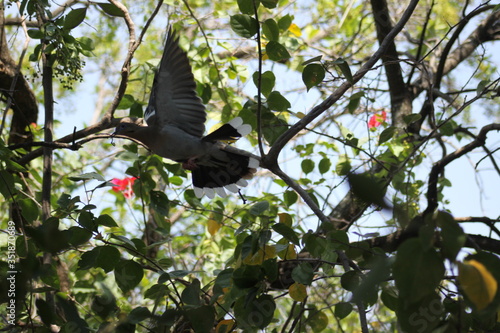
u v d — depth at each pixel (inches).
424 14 643.5
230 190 378.3
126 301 469.7
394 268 178.2
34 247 330.0
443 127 408.5
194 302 285.0
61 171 527.2
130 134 362.9
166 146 363.6
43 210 359.3
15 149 422.3
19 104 463.2
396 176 417.7
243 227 301.4
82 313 380.5
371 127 475.5
